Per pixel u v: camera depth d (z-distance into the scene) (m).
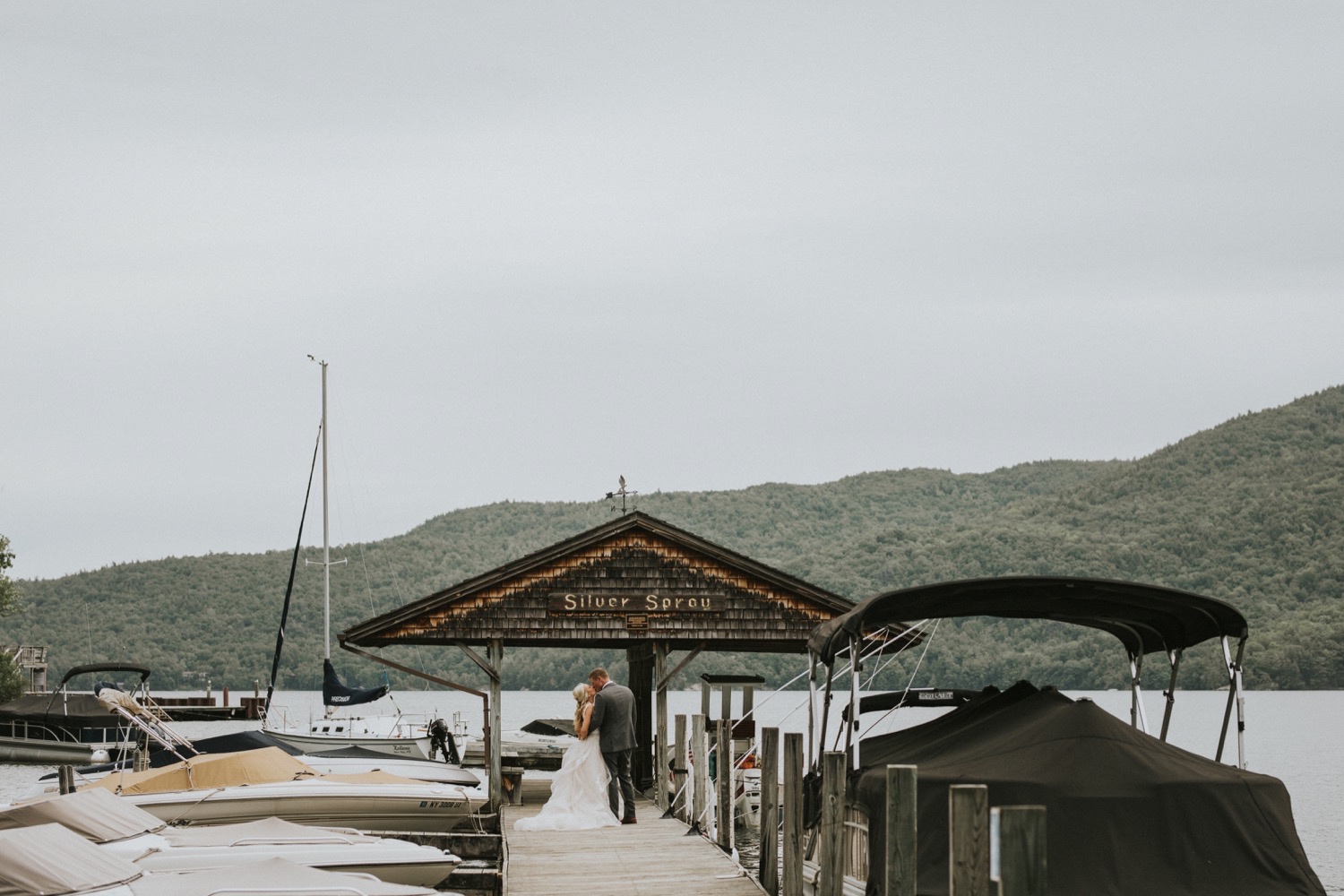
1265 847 10.57
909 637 19.88
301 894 10.80
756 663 82.81
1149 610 13.74
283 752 18.97
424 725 42.38
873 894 10.96
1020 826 7.33
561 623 20.20
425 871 13.62
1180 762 11.06
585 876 13.88
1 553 57.53
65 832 11.12
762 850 13.34
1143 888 10.26
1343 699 100.56
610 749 18.12
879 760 13.36
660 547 20.56
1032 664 89.31
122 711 22.22
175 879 10.91
